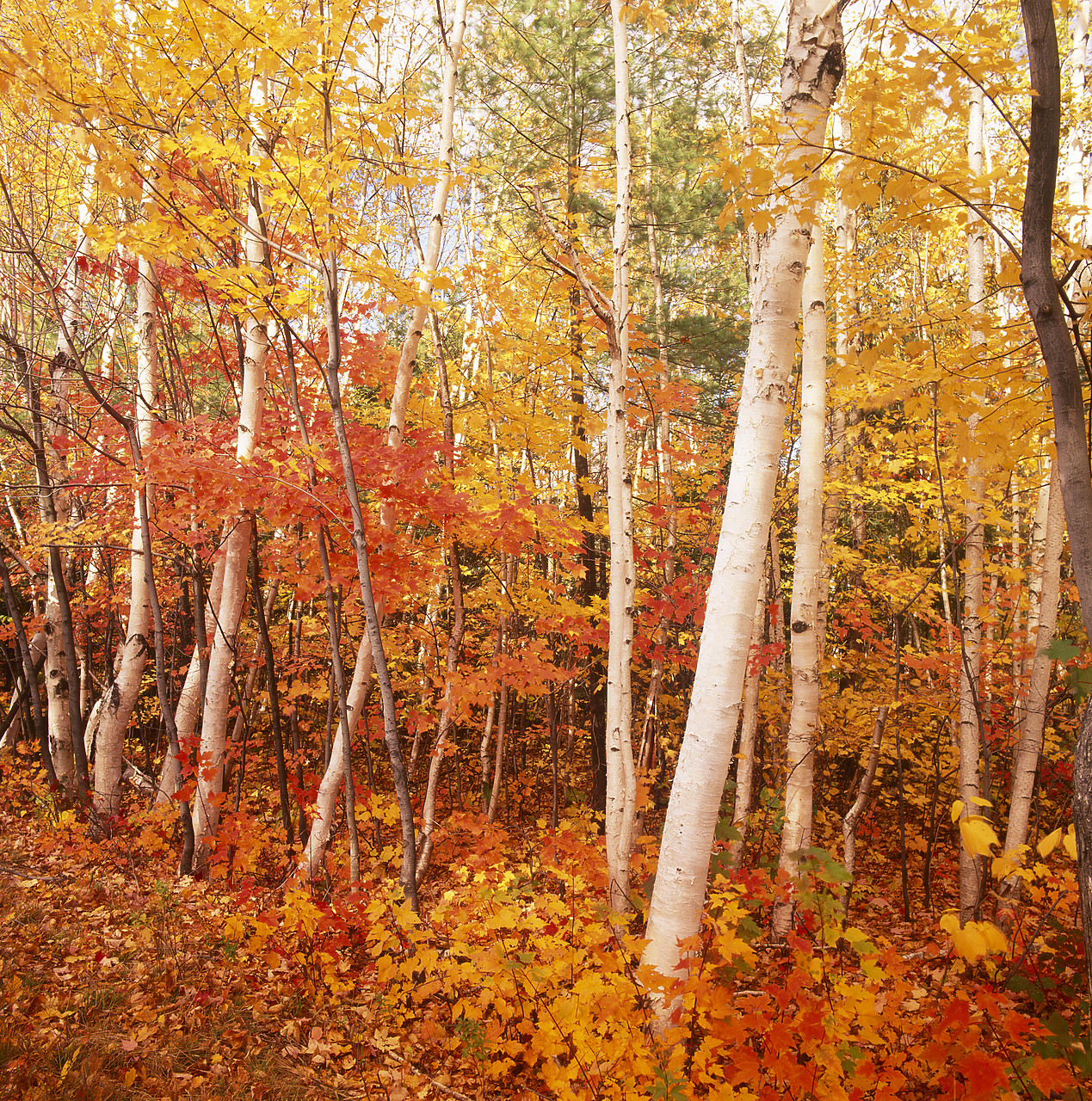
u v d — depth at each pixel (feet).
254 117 14.90
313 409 23.89
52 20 13.01
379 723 23.63
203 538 20.27
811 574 17.20
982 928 7.36
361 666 19.20
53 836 20.71
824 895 10.10
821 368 17.62
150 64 12.94
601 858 15.81
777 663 28.04
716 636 10.48
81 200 22.77
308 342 21.65
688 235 35.76
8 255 22.98
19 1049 10.04
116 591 30.25
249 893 15.76
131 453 21.03
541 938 11.55
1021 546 28.35
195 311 29.91
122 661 24.22
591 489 23.16
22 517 31.96
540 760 42.45
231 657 20.97
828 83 10.25
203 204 16.72
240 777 22.00
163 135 14.14
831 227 27.89
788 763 17.06
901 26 9.02
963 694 20.08
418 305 16.03
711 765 10.32
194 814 20.85
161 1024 11.77
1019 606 25.96
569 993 10.70
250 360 20.29
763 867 18.72
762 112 10.43
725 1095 8.62
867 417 27.37
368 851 22.26
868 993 9.50
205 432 18.79
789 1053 8.64
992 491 21.21
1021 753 17.24
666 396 22.36
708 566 24.43
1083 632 24.35
